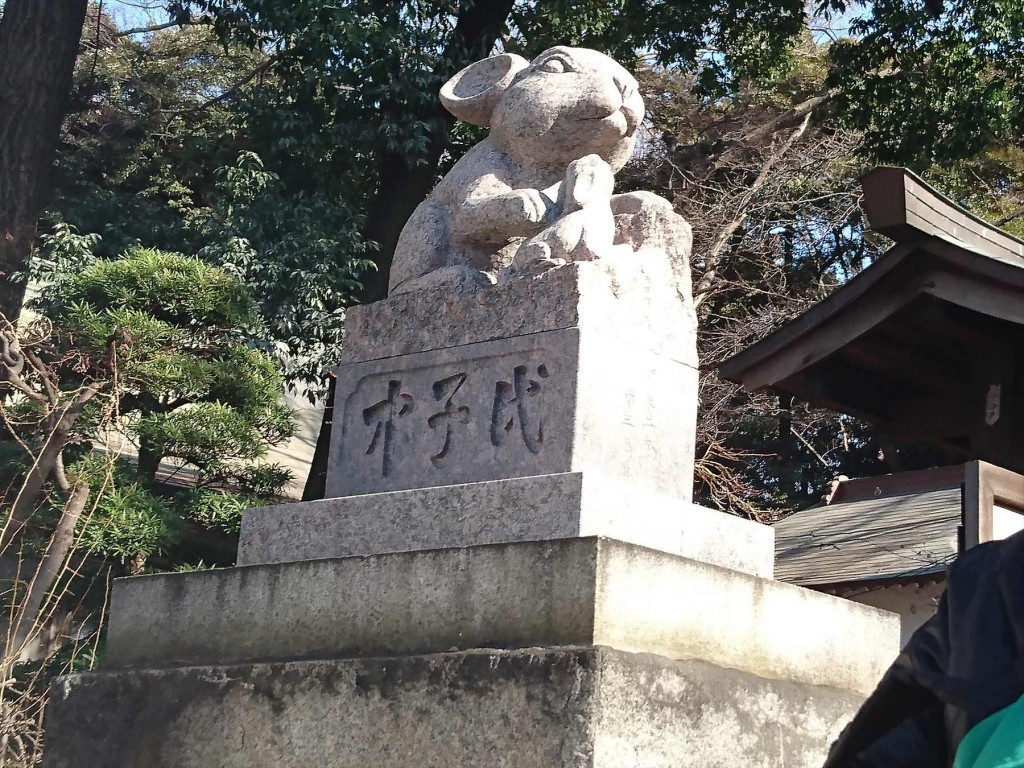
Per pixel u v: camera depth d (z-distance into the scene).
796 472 16.86
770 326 14.54
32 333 8.91
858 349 7.73
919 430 8.11
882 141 14.80
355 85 12.23
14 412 9.51
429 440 3.88
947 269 6.91
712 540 3.71
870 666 3.86
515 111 4.16
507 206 4.00
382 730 3.30
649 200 4.05
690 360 3.98
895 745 1.46
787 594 3.63
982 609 1.31
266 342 11.22
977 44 14.27
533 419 3.65
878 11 14.34
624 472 3.68
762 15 14.83
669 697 3.13
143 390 9.93
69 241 10.84
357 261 11.59
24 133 11.90
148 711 3.82
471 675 3.17
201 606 3.91
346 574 3.59
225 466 10.45
